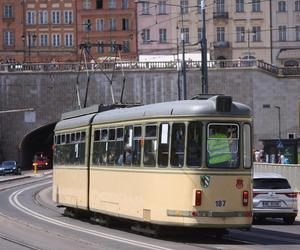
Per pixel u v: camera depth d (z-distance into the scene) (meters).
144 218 18.81
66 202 26.06
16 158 88.38
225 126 17.84
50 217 27.44
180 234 19.70
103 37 115.19
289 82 84.94
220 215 17.48
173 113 18.09
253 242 18.03
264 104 84.88
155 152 18.53
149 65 85.88
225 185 17.61
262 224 25.19
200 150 17.62
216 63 85.81
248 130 18.06
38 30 117.12
